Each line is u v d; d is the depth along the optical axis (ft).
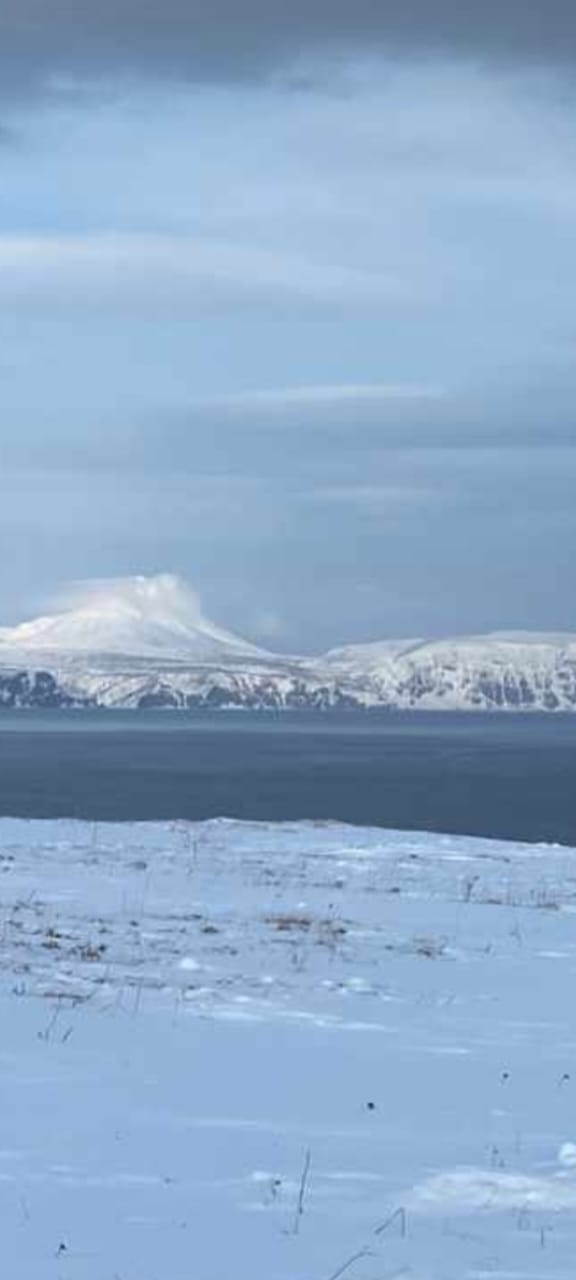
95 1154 51.31
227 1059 68.18
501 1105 61.98
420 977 93.76
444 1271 40.83
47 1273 39.06
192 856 158.40
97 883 132.57
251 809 431.43
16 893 123.65
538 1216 46.50
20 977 85.30
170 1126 55.72
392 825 378.94
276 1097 61.46
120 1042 70.23
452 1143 55.42
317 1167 51.19
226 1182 48.78
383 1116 59.31
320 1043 72.84
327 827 200.75
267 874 145.69
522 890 143.33
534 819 406.41
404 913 123.13
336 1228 44.29
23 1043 68.59
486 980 93.76
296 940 105.70
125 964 92.17
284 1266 40.47
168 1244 42.01
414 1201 47.60
